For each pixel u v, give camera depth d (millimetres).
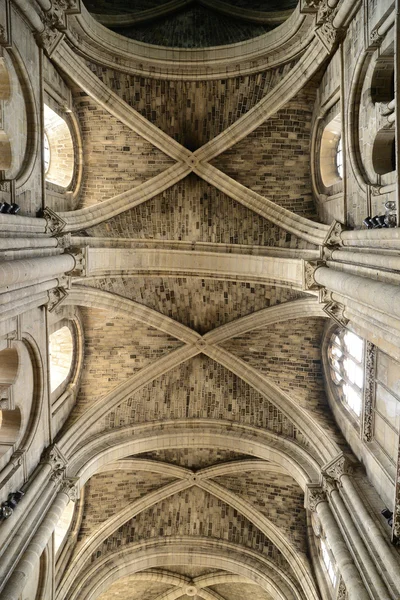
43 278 14430
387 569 12906
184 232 20672
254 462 21422
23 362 15188
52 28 15719
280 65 18703
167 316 21109
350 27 14984
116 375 21109
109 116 19266
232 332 21094
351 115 15008
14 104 14062
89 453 19406
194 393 21891
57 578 18984
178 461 22312
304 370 20875
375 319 12992
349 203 15602
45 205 16016
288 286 18781
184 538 22297
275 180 20000
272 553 21531
